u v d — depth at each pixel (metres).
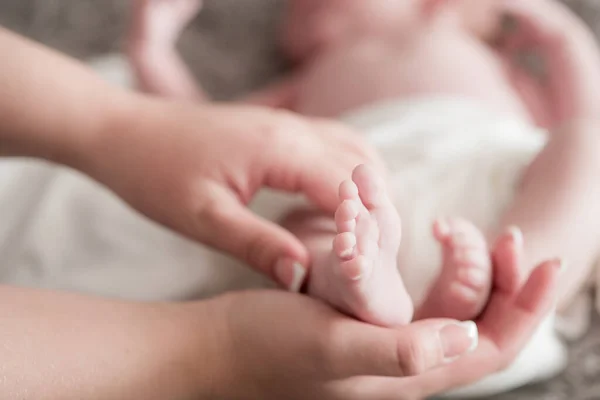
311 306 0.51
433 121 0.73
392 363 0.48
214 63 0.97
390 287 0.50
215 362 0.52
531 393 0.66
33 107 0.58
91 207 0.67
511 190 0.64
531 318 0.53
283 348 0.51
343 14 0.94
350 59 0.88
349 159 0.56
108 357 0.50
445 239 0.55
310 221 0.57
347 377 0.50
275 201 0.63
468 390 0.64
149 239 0.65
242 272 0.63
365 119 0.75
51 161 0.60
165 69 0.87
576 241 0.59
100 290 0.64
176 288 0.63
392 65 0.84
